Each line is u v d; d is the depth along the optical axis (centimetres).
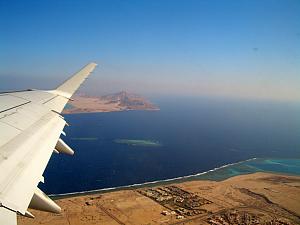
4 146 1485
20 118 2044
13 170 1266
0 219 853
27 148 1575
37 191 1240
